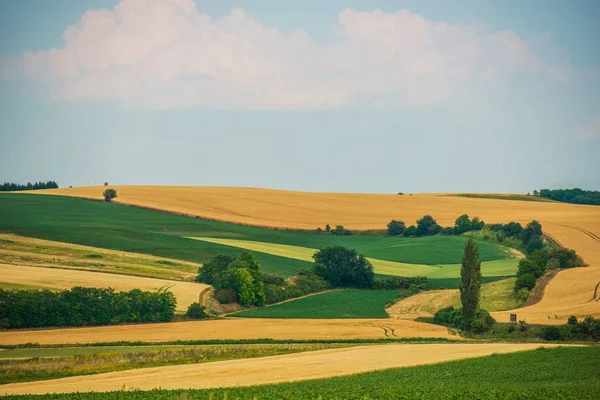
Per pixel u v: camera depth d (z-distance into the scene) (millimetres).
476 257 107188
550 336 96188
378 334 99875
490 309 119875
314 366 68812
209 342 91375
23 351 84125
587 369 62875
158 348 86750
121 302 108000
